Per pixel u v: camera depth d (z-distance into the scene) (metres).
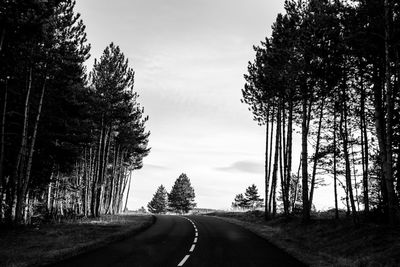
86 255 13.11
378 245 14.26
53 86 27.89
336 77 20.69
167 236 21.16
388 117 14.94
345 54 19.11
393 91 18.33
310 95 24.80
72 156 31.27
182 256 13.23
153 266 10.98
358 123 23.88
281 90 29.41
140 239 19.22
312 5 22.14
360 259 12.91
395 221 15.53
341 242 16.89
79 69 28.52
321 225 22.41
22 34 20.31
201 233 23.39
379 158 21.73
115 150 53.75
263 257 13.27
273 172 34.44
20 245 15.48
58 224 25.66
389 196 15.62
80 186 38.47
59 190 37.53
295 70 24.70
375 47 16.80
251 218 39.28
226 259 12.66
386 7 15.03
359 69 19.28
